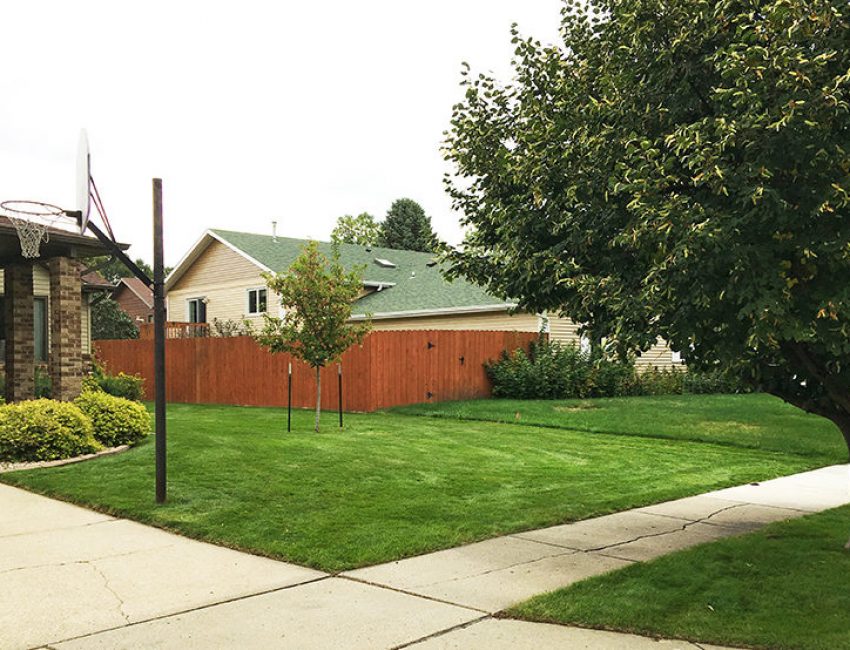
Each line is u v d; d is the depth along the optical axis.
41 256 12.69
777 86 4.57
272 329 13.36
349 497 8.06
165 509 7.46
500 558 6.15
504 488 8.83
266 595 5.20
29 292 13.42
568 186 6.04
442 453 11.08
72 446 10.14
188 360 21.66
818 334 4.96
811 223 4.89
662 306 5.11
